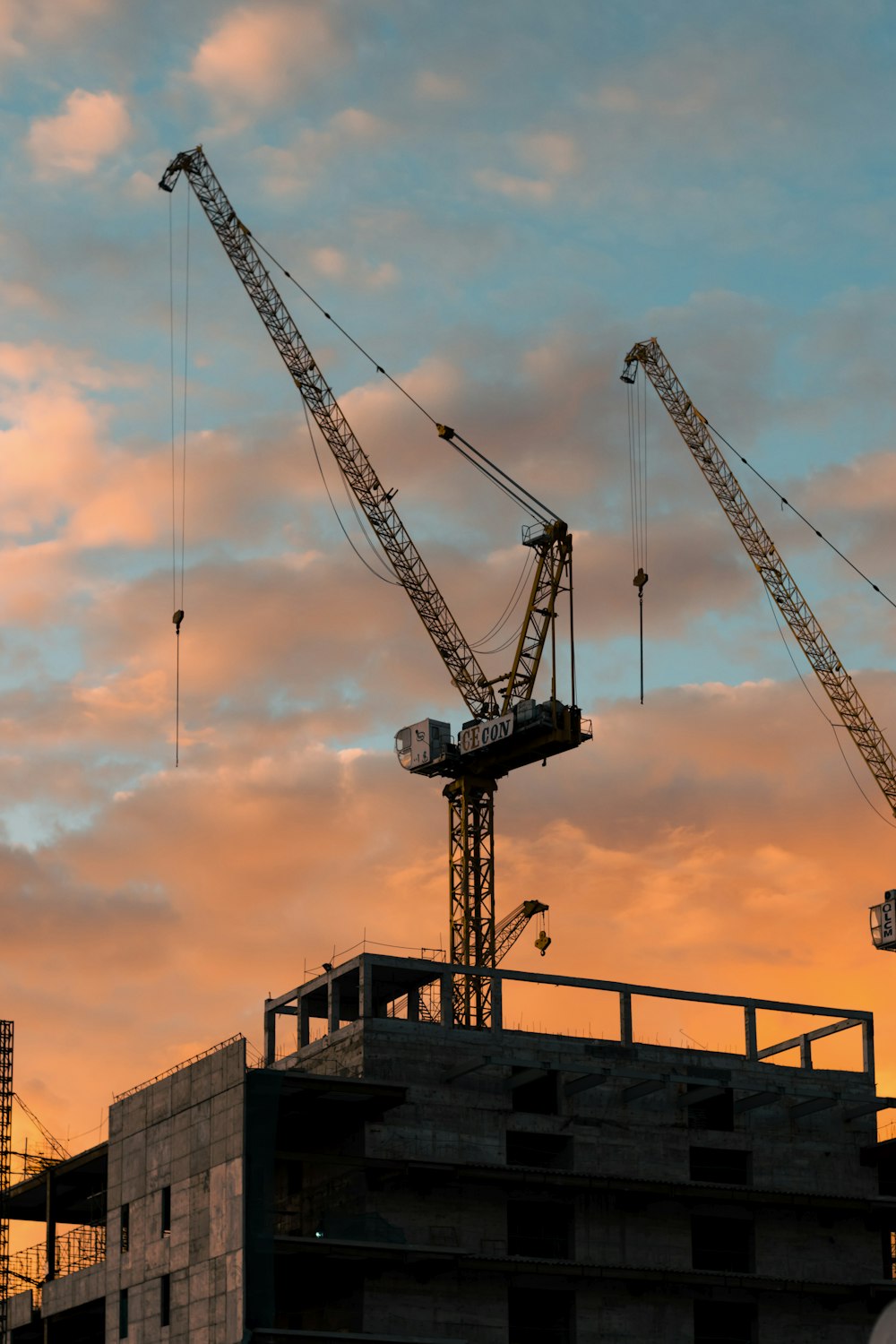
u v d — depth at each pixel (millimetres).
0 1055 170625
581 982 110562
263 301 196125
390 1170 100750
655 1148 108688
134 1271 106938
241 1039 101250
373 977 110250
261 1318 95438
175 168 196000
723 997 114000
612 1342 104312
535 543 195125
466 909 182375
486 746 182500
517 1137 106750
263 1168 98188
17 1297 123875
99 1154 115250
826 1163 112625
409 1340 97375
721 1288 107625
